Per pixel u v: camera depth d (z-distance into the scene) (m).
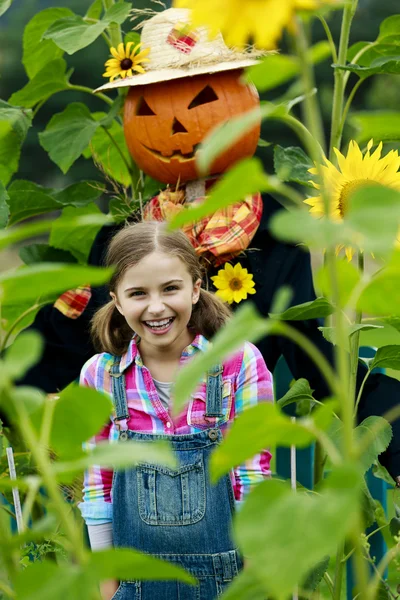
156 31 3.06
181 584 2.38
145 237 2.46
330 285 0.95
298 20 0.86
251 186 0.83
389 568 3.09
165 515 2.38
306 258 3.08
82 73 17.38
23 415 0.94
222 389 2.44
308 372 2.95
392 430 2.66
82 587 0.90
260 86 0.93
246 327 0.84
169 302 2.43
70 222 0.84
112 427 2.52
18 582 0.91
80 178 17.48
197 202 3.01
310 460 3.39
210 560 2.36
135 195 3.40
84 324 3.22
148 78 2.94
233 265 3.05
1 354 3.22
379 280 0.93
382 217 0.77
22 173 17.56
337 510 0.80
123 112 3.19
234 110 2.96
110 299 3.22
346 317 2.39
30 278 0.86
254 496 0.84
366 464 2.40
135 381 2.51
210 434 2.40
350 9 3.02
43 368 3.21
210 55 2.95
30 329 3.28
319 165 0.91
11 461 2.15
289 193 0.83
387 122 0.94
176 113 2.95
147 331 2.45
